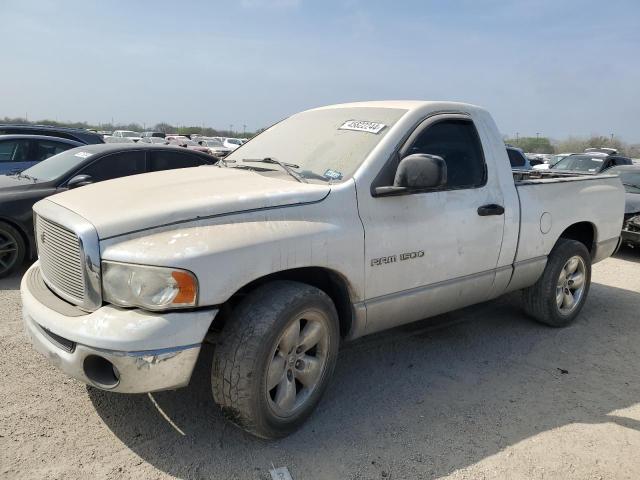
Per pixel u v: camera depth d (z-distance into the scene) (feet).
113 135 140.87
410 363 13.89
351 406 11.64
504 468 9.70
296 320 9.95
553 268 15.80
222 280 8.94
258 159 13.20
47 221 10.19
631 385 13.12
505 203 13.84
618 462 10.01
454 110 13.43
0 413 10.68
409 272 11.84
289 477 9.21
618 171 33.50
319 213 10.41
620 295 20.85
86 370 8.82
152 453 9.71
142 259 8.63
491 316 17.54
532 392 12.57
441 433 10.71
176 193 10.28
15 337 14.33
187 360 8.80
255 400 9.46
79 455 9.55
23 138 30.96
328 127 13.21
